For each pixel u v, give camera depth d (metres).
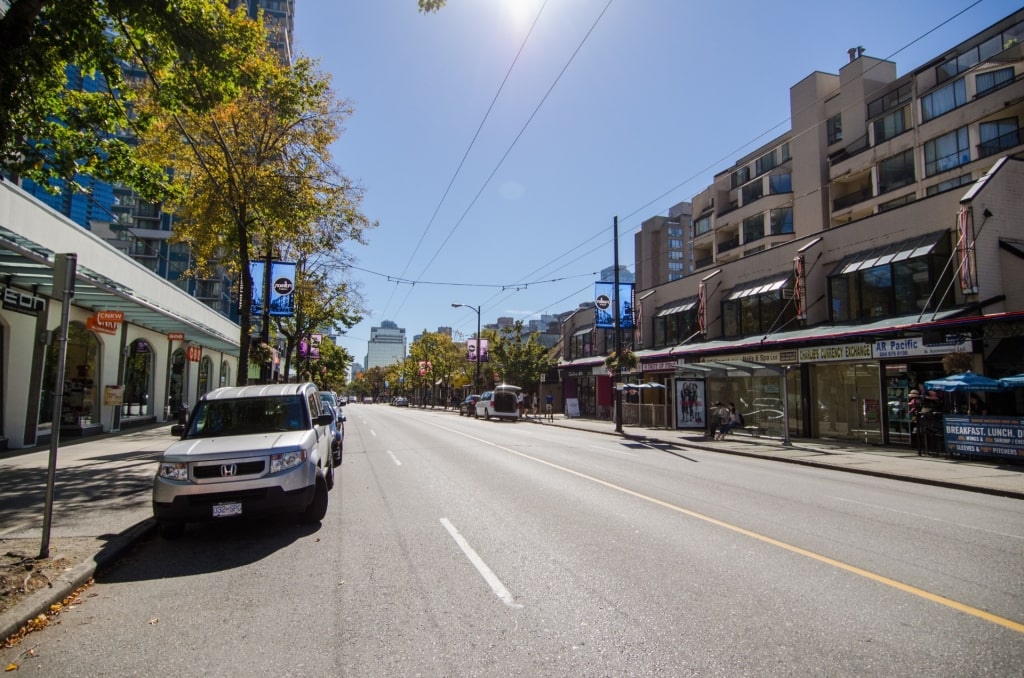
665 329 33.78
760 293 25.88
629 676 3.55
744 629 4.23
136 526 7.25
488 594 5.00
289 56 17.75
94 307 18.66
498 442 19.72
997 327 15.57
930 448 16.39
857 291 21.44
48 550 5.89
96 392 20.05
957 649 3.91
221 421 8.13
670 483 11.07
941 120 32.69
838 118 41.69
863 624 4.33
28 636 4.29
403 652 3.92
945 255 18.58
